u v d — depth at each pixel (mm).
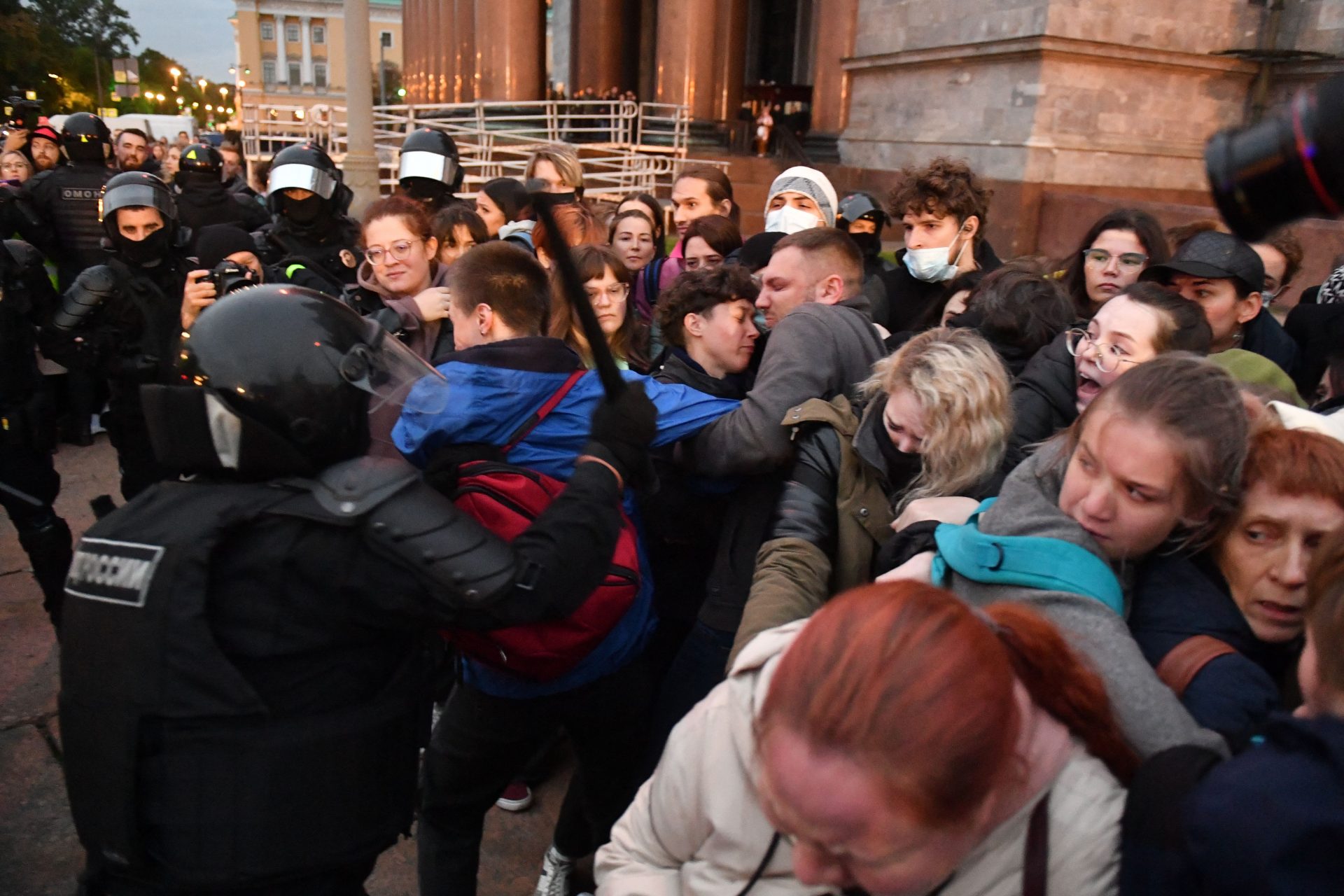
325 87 79188
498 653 1710
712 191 4441
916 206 3426
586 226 3281
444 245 3643
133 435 3176
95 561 1254
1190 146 13688
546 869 2320
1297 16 13195
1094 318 2002
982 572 1261
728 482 2145
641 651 1973
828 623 833
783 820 819
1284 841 764
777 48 22672
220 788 1208
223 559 1247
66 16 56719
